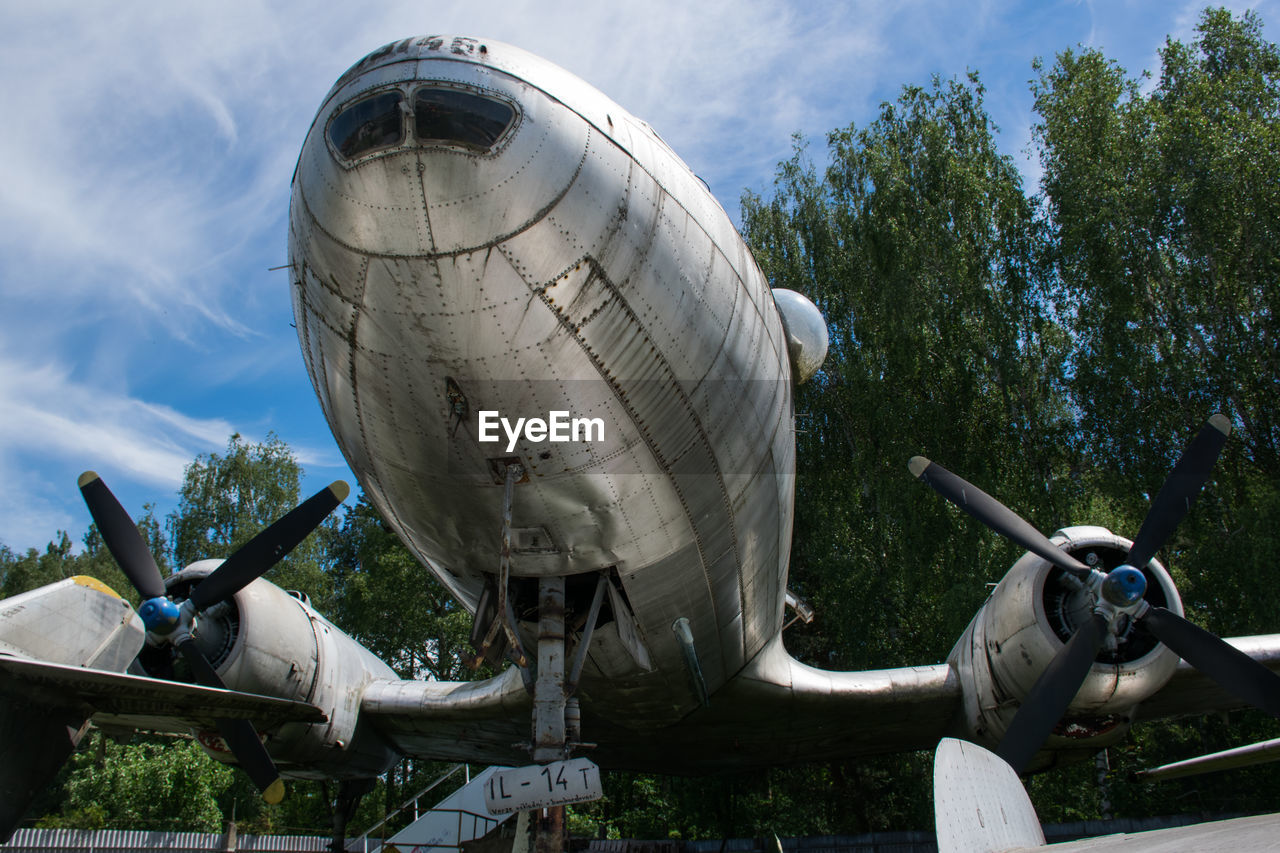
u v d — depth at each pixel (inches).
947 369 757.9
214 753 358.6
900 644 735.1
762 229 927.0
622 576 245.4
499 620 223.9
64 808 910.4
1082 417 706.2
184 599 320.5
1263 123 718.5
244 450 1487.5
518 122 173.3
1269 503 569.3
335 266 182.2
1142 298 699.4
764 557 288.5
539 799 222.4
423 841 600.1
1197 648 280.1
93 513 321.4
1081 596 305.7
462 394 194.7
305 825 984.3
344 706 377.1
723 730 368.8
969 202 763.4
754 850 562.3
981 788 127.9
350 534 1544.0
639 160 196.4
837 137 877.8
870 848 555.5
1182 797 597.0
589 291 185.0
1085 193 705.0
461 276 175.2
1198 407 679.7
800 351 301.1
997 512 317.1
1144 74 788.6
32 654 257.4
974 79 845.2
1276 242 660.7
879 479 750.5
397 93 170.2
